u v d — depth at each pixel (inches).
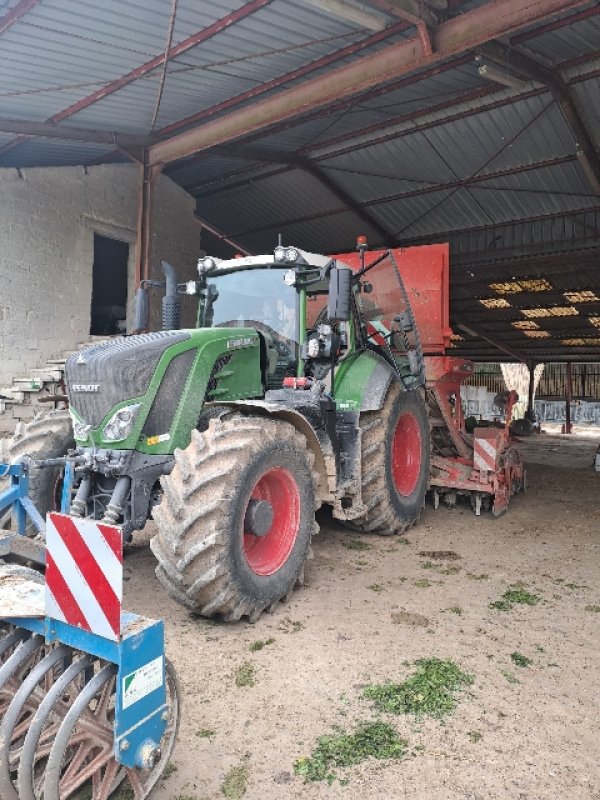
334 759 88.1
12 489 118.4
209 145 297.1
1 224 331.9
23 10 194.1
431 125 373.1
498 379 1055.0
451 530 220.2
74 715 68.4
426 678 111.0
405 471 220.2
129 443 132.6
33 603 78.5
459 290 582.2
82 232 375.6
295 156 427.5
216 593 123.4
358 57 253.8
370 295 216.7
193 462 124.3
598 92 318.3
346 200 480.1
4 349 334.3
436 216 487.5
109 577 67.9
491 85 323.3
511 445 277.0
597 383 977.5
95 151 342.0
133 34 215.8
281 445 138.9
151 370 136.2
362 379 188.7
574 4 183.9
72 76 243.1
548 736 94.4
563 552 194.1
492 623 136.7
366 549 193.6
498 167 406.3
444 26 210.2
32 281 347.6
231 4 204.4
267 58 249.1
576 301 571.2
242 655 119.0
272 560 141.0
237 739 92.7
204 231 598.9
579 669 116.1
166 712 75.0
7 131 275.7
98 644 71.2
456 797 80.5
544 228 467.8
